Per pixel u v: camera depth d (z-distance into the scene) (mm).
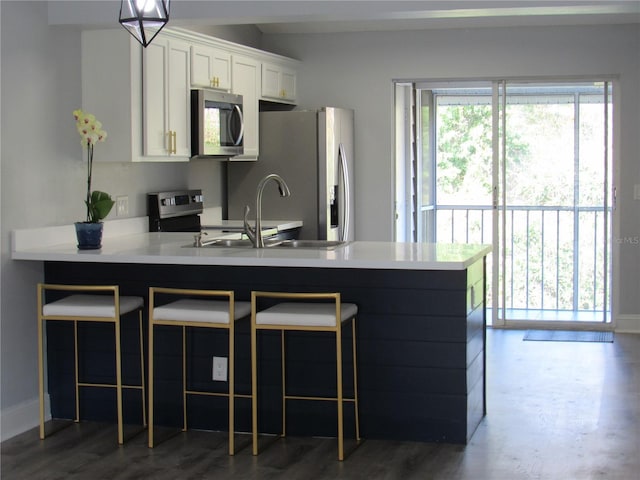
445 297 4176
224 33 6613
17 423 4484
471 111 8289
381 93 7230
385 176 7250
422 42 7141
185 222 6109
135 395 4625
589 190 7125
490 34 7031
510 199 7250
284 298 4359
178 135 5410
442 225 8516
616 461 3992
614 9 4297
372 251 4445
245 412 4465
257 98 6566
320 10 4520
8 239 4434
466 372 4188
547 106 7109
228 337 4457
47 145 4695
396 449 4172
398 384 4270
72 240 4883
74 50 4926
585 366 5836
